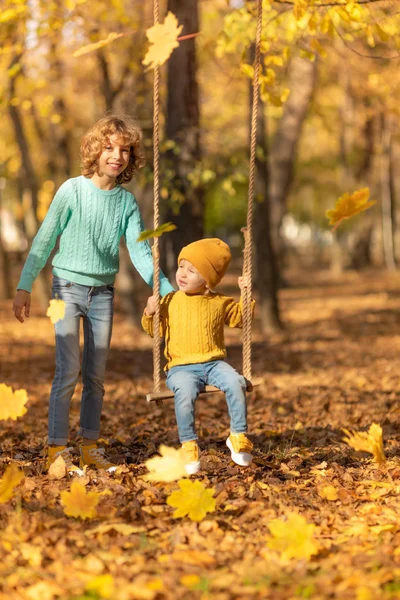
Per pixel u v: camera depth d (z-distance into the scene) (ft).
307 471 16.56
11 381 34.71
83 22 37.96
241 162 38.01
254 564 11.03
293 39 23.27
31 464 16.47
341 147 96.73
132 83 46.85
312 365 39.47
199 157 35.12
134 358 42.86
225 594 9.87
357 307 74.69
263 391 31.12
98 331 15.99
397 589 9.88
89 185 15.64
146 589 9.91
